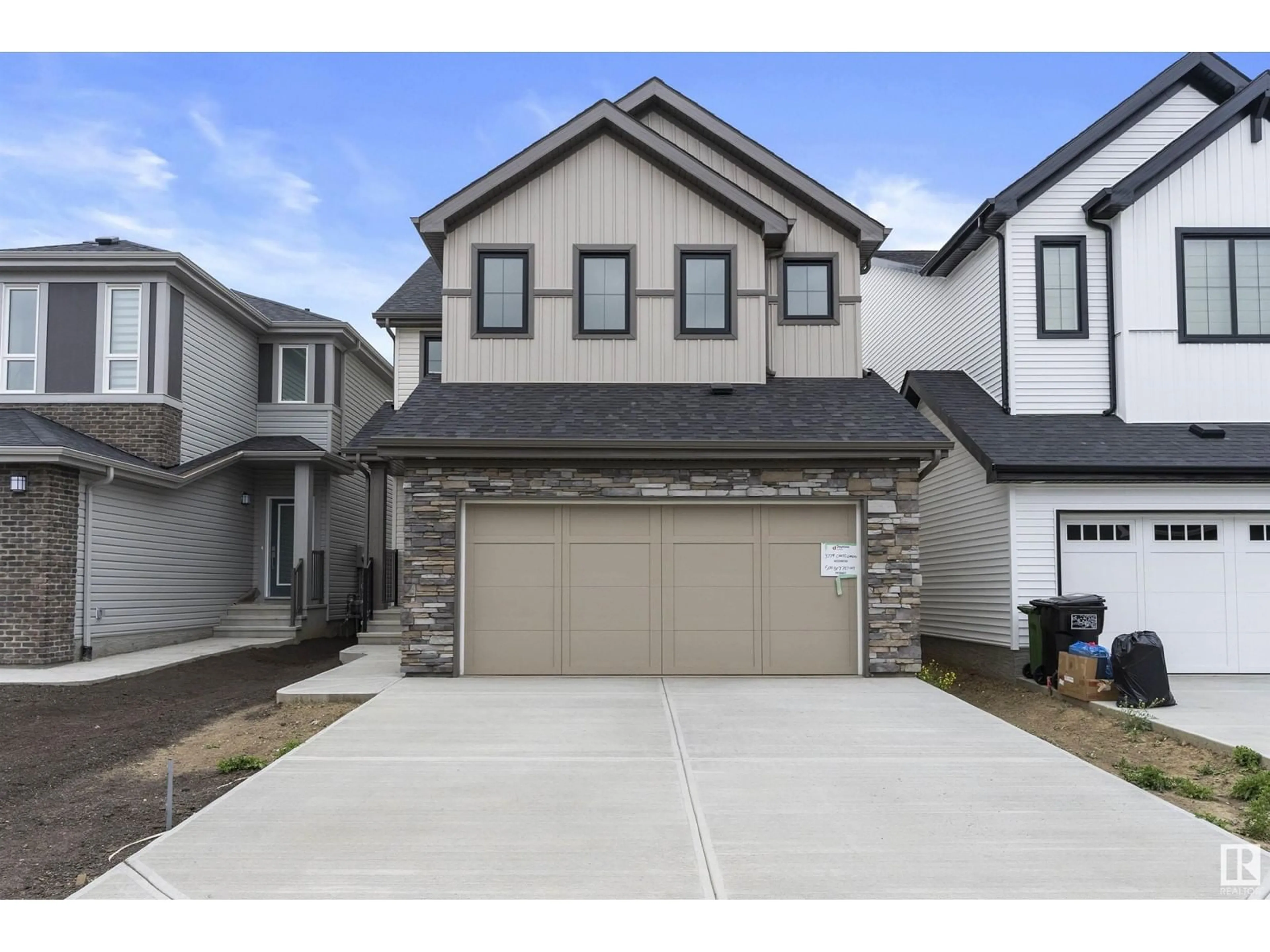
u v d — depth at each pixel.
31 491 13.29
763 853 5.42
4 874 5.54
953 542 14.69
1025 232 14.04
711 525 11.90
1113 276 13.86
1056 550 12.70
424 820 6.00
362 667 12.80
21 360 16.06
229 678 13.41
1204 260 13.71
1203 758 8.42
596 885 4.94
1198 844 5.61
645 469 11.78
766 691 10.66
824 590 11.88
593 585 11.81
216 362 18.25
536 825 5.91
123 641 15.07
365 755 7.69
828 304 14.21
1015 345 13.90
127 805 6.95
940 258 15.93
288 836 5.68
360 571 20.66
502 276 13.50
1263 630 12.73
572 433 11.55
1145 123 14.18
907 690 10.72
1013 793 6.66
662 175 13.59
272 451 18.17
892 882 4.99
